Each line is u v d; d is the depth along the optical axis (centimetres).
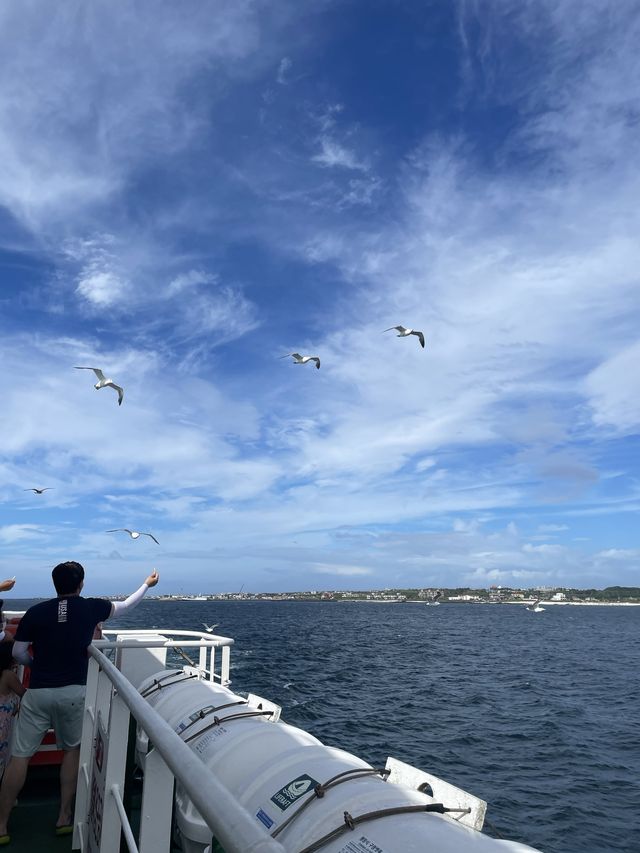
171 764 156
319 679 2775
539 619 12506
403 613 14725
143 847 203
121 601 485
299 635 5888
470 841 245
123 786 302
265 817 305
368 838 254
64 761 451
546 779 1363
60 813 450
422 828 256
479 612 17062
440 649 4772
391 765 338
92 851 361
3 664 496
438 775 1385
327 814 278
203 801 125
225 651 611
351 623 8894
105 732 331
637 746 1656
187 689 532
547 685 2822
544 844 1031
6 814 440
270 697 2259
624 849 1012
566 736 1755
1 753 489
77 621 449
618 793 1275
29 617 446
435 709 2139
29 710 438
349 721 1906
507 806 1198
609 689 2727
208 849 358
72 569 468
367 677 2923
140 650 631
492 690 2630
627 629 8675
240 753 381
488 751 1591
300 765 336
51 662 440
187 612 11794
